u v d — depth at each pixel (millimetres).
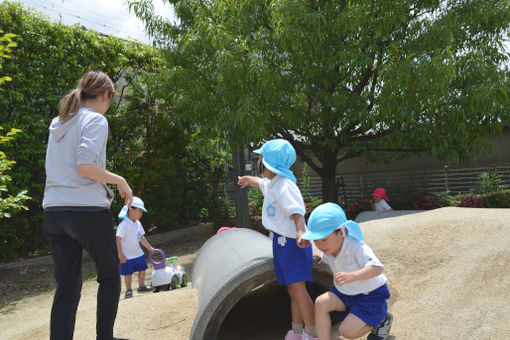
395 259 3844
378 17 6422
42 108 7352
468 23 6691
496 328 2510
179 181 9656
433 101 5727
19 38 6812
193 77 7352
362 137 7652
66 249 2275
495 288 2914
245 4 6949
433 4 6633
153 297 4055
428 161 11461
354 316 2385
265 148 2816
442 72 5309
